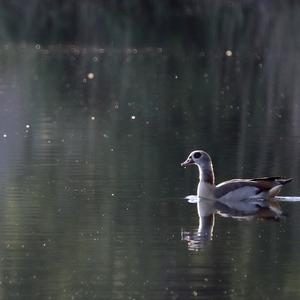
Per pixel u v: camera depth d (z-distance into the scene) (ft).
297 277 38.58
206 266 40.04
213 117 85.25
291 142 71.92
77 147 69.56
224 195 52.65
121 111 89.40
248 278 38.45
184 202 52.21
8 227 46.37
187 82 110.32
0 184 56.29
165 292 36.76
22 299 35.99
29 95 100.99
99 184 56.49
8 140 72.95
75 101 96.78
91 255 41.63
